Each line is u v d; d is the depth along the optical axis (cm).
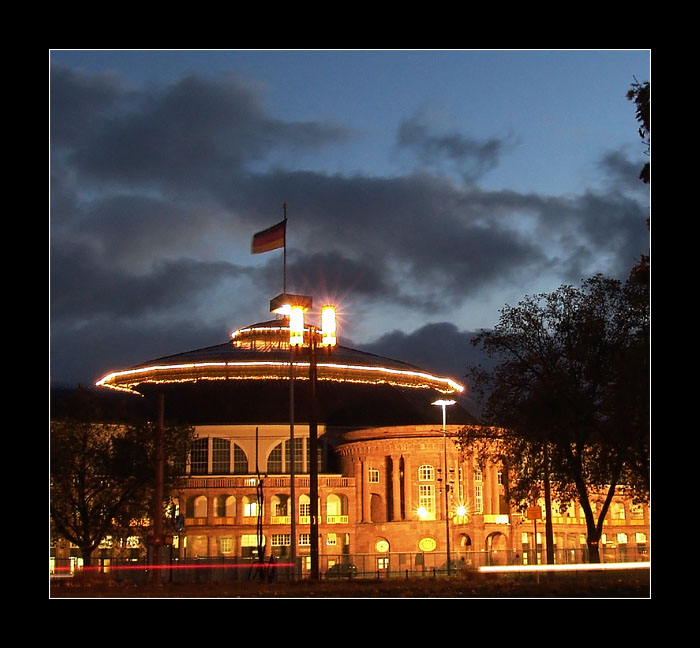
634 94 3591
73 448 8425
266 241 6322
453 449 12562
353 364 14888
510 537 12431
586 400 5359
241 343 15600
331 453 13788
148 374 14850
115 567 6756
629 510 13500
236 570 7531
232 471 13625
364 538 12750
